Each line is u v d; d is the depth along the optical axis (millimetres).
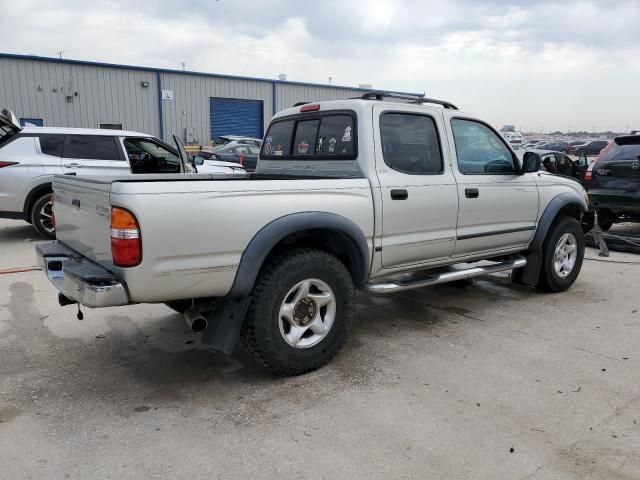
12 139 8055
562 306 5207
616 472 2518
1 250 7750
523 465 2568
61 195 3844
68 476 2482
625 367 3723
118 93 22906
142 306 5141
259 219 3236
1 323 4637
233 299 3324
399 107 4141
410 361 3834
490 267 4840
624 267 6938
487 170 4758
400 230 4035
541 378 3539
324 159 4254
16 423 2961
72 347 4117
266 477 2482
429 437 2814
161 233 2891
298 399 3256
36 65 21016
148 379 3555
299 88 28406
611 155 8438
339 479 2465
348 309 3727
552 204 5305
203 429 2908
